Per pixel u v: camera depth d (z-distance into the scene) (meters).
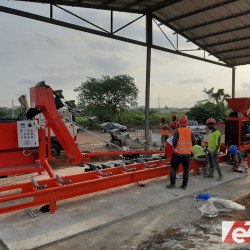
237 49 15.78
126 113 41.59
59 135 6.94
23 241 4.71
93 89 39.91
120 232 5.18
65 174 9.58
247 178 9.24
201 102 41.09
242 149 10.82
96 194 7.21
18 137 6.61
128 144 15.27
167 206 6.53
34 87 6.65
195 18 13.19
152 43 13.39
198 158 8.99
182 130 7.52
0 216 5.76
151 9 12.73
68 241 4.83
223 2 11.62
